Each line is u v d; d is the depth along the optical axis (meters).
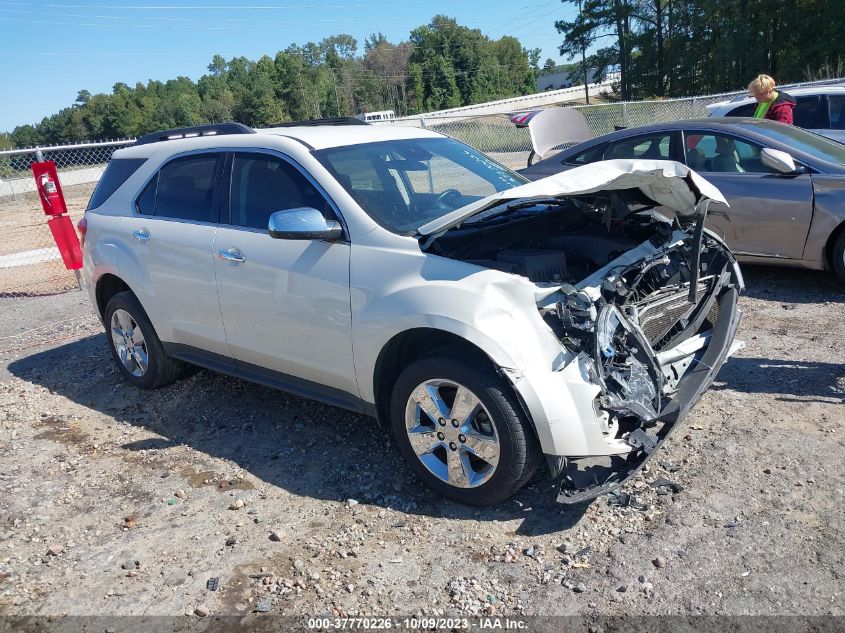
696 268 3.64
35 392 5.43
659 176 3.31
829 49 35.47
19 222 17.58
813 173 5.97
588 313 3.07
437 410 3.35
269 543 3.28
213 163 4.41
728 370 4.70
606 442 3.06
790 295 6.18
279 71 131.38
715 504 3.26
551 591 2.82
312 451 4.12
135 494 3.81
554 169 7.51
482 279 3.17
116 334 5.23
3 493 3.91
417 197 3.97
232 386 5.15
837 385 4.34
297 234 3.52
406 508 3.47
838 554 2.86
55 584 3.12
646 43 56.12
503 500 3.35
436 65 132.12
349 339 3.59
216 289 4.23
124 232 4.87
